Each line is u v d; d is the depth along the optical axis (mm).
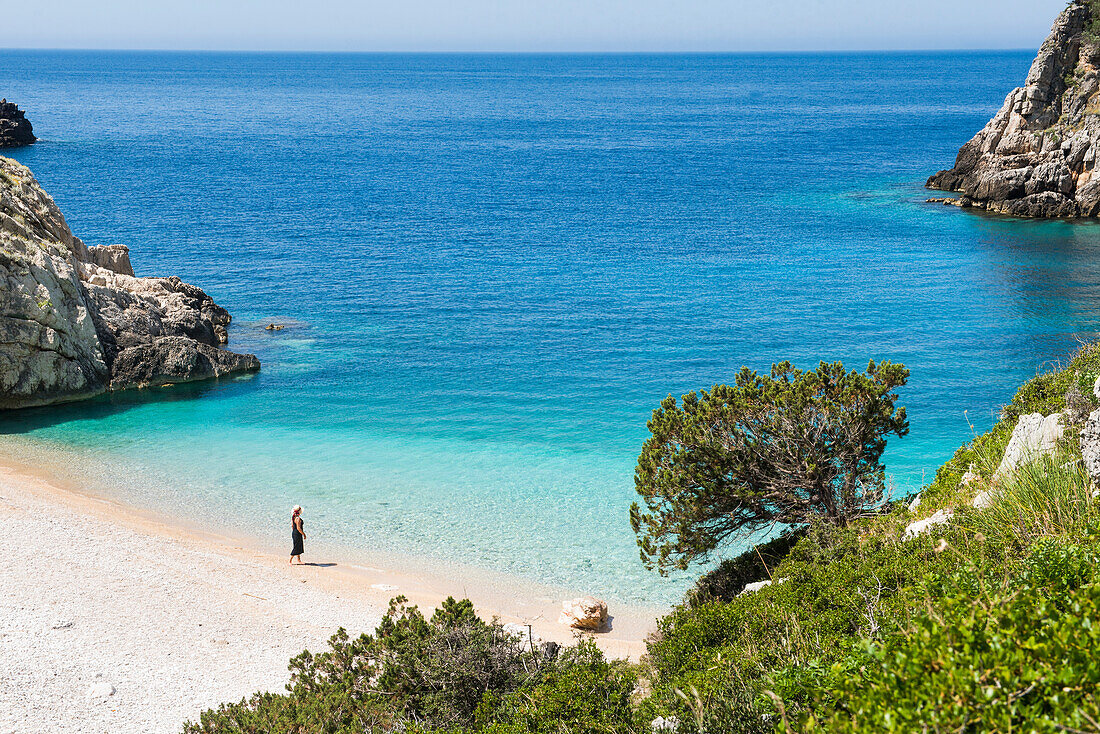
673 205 108875
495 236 91312
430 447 39250
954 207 105188
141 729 17328
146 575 25656
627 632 24031
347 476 35781
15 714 17141
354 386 48312
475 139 183375
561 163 147125
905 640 7078
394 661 16484
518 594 26328
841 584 13453
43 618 21828
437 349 54969
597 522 31516
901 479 35188
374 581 26906
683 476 21219
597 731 12133
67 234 54031
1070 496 12227
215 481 35000
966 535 13055
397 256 82125
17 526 28156
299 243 87062
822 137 180875
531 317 62125
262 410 44438
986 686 5289
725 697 9711
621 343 56094
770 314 62656
